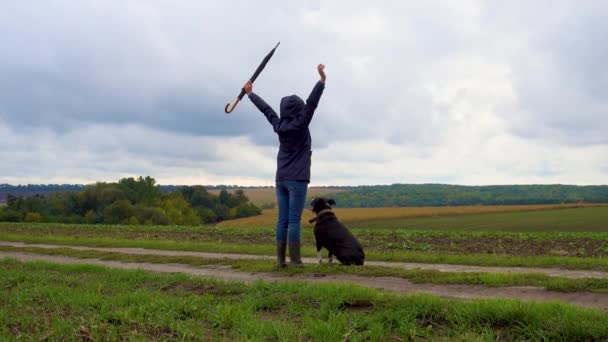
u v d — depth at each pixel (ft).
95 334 14.80
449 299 17.74
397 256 39.63
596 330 12.92
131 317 16.63
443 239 63.46
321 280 24.93
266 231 80.23
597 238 63.98
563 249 52.47
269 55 30.55
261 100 30.48
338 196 335.26
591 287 19.88
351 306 17.61
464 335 13.78
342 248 29.78
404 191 332.19
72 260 39.96
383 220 218.59
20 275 26.13
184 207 290.76
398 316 15.35
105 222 263.49
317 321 15.10
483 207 269.23
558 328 13.42
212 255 43.42
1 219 272.51
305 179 29.22
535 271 31.04
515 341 13.53
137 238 71.87
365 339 13.98
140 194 295.89
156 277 24.64
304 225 118.11
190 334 14.62
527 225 162.09
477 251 51.26
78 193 290.56
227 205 312.71
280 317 16.79
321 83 28.32
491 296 19.51
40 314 17.65
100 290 21.88
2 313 17.19
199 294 20.83
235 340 14.25
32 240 64.34
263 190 370.73
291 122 28.45
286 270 28.43
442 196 321.32
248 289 20.62
